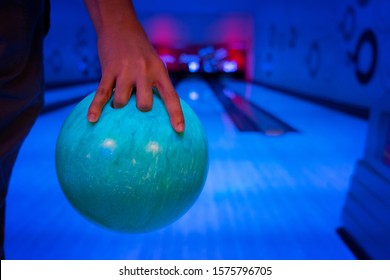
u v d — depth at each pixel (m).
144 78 0.52
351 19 4.46
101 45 0.55
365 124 3.76
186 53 12.83
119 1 0.57
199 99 6.53
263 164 2.32
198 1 9.08
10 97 0.57
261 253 1.28
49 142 2.93
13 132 0.61
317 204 1.71
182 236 1.38
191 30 12.34
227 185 1.93
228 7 10.13
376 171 1.34
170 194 0.53
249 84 10.57
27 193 1.82
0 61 0.53
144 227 0.57
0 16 0.52
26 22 0.55
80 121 0.55
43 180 2.01
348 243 1.36
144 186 0.51
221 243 1.33
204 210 1.60
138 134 0.51
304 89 6.52
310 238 1.40
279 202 1.72
